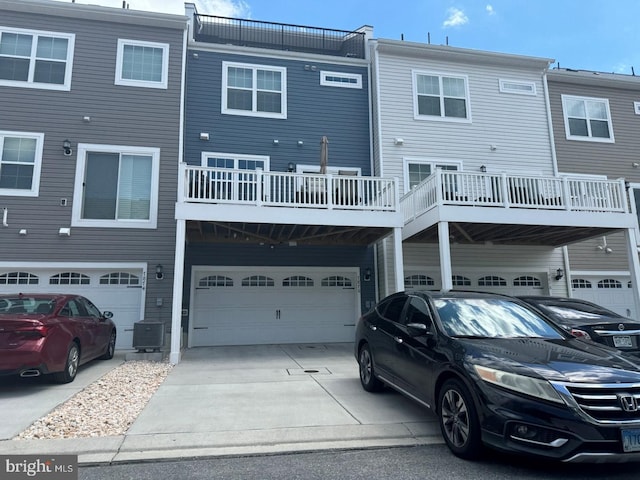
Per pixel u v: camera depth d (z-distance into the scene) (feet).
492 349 13.98
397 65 46.78
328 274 43.80
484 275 46.19
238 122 43.29
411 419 17.44
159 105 40.24
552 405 11.70
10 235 36.11
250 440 15.21
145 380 24.68
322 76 46.16
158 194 38.96
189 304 39.70
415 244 44.73
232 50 44.24
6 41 38.40
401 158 44.93
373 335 21.20
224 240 41.34
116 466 13.33
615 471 12.53
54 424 16.70
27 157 37.37
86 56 39.58
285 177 34.63
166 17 40.88
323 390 22.25
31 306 24.00
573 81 51.42
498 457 13.65
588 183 37.47
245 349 37.86
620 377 12.18
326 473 12.71
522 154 47.85
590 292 48.08
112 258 37.50
